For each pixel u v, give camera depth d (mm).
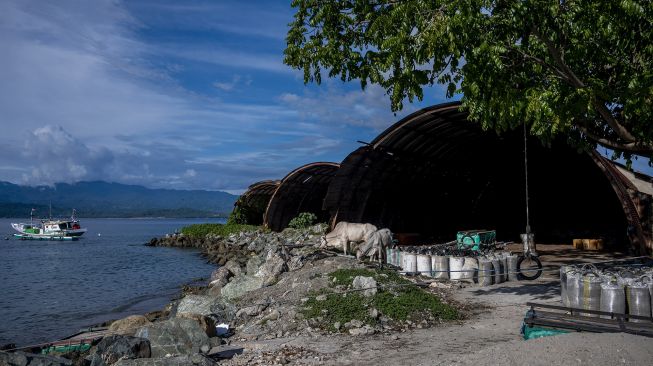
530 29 9898
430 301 12859
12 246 70125
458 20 8977
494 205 44094
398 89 10898
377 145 28438
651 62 10109
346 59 12148
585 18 9414
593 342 7449
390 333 10758
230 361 9234
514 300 13570
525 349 7434
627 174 31797
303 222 39625
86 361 9688
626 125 11727
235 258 37531
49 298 25047
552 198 41562
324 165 40375
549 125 11164
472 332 10469
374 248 19578
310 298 13180
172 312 16500
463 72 10453
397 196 35969
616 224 37688
